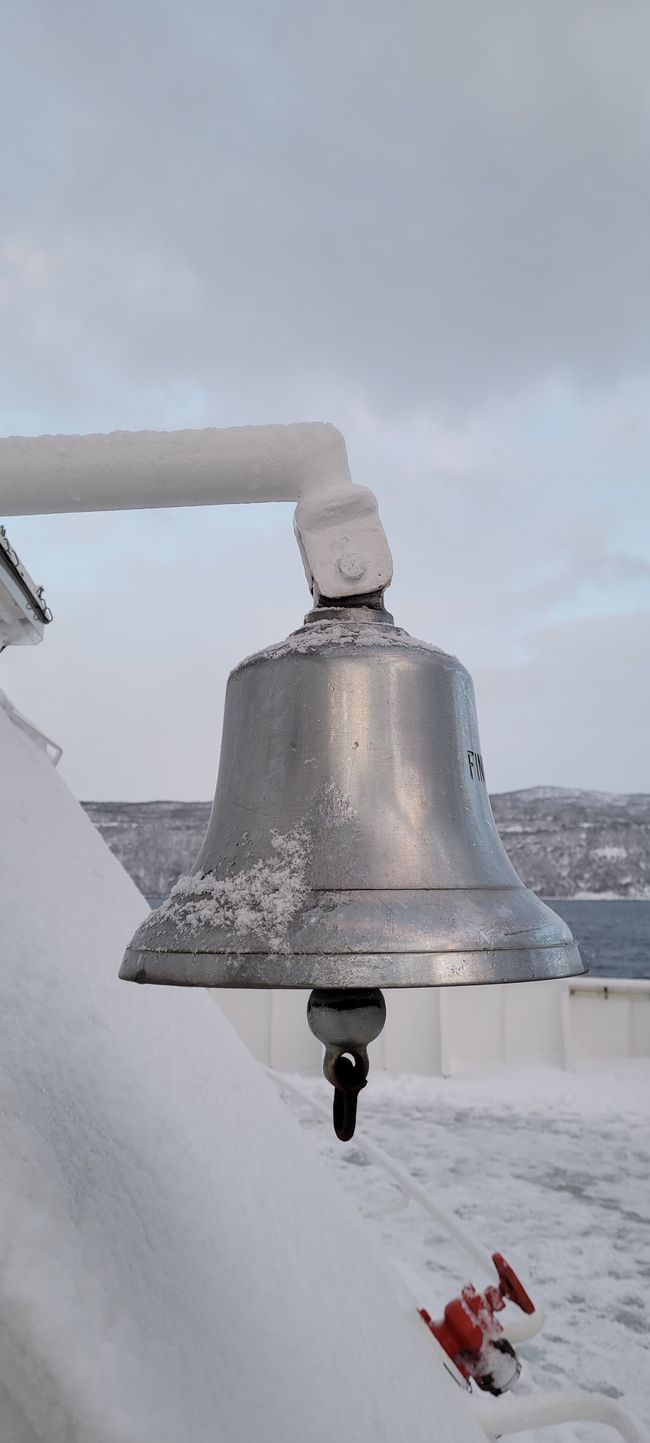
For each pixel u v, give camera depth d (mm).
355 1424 1057
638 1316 3252
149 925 769
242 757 861
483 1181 4730
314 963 658
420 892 729
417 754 833
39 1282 679
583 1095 6305
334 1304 1337
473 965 674
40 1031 1046
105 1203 867
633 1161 5059
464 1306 1695
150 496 922
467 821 841
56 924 1310
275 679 861
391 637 880
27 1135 830
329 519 894
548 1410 1535
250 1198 1320
